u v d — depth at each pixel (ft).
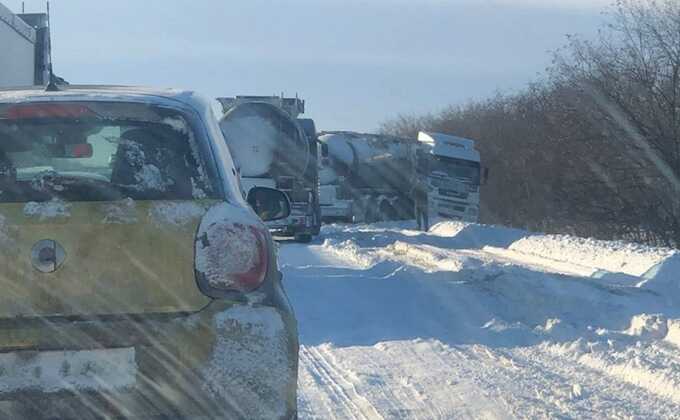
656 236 125.80
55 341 18.37
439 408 31.32
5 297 18.45
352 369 37.65
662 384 34.04
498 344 43.42
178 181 20.65
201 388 18.48
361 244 115.34
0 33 63.31
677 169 123.03
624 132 126.41
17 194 19.63
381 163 190.39
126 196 20.01
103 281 18.70
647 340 42.91
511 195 195.83
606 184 129.18
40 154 22.07
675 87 123.44
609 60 128.57
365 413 30.99
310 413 31.07
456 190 182.50
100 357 18.42
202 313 18.83
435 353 41.19
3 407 18.15
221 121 109.91
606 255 84.48
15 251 18.60
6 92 23.08
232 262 19.15
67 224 18.80
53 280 18.58
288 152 110.22
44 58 74.02
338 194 186.91
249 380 18.66
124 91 23.25
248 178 109.60
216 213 19.56
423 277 61.46
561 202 136.87
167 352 18.49
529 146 169.89
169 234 19.06
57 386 18.24
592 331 44.50
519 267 66.85
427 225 179.73
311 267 71.46
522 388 34.14
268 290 19.52
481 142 229.04
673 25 124.77
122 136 21.70
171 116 21.95
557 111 137.90
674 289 60.08
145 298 18.76
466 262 70.69
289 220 122.01
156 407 18.43
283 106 123.65
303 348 42.78
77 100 21.90
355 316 50.78
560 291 53.93
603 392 33.65
